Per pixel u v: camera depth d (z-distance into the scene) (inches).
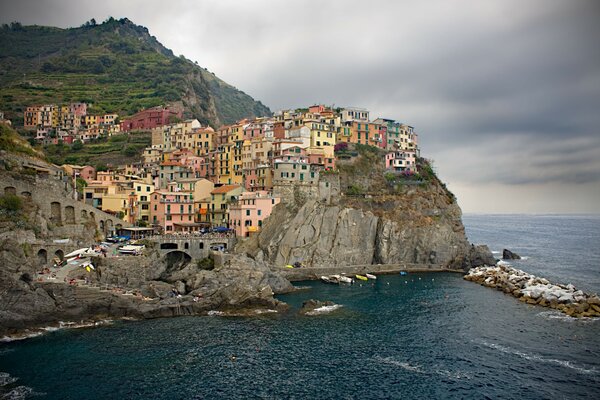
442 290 4763.8
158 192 5890.8
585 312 3860.7
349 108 7755.9
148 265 4188.0
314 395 2448.3
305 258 5423.2
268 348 3068.4
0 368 2657.5
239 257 4611.2
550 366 2812.5
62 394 2384.4
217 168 6919.3
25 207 4276.6
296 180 5885.8
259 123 7431.1
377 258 5861.2
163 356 2891.2
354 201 6156.5
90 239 4682.6
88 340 3112.7
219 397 2407.7
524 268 6373.0
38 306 3302.2
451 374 2709.2
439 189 7022.6
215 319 3636.8
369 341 3223.4
